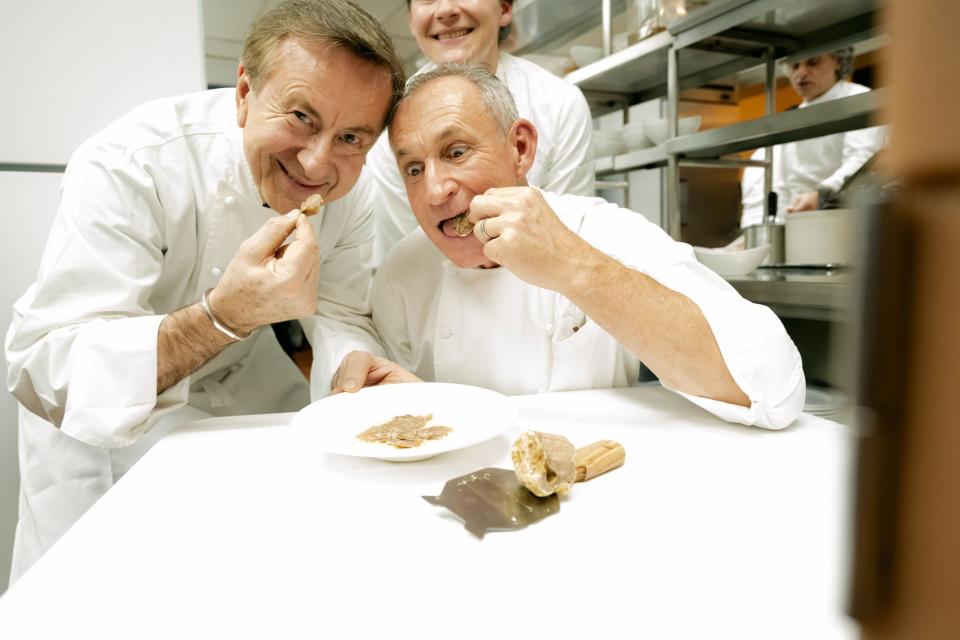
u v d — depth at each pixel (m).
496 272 1.45
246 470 0.95
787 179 4.36
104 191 1.33
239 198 1.48
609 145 3.38
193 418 1.63
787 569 0.64
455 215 1.36
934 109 0.09
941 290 0.10
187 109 1.51
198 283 1.55
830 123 2.32
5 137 1.95
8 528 2.01
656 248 1.31
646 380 2.73
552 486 0.79
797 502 0.78
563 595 0.61
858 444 0.12
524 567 0.66
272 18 1.24
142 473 0.94
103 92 2.03
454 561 0.67
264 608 0.60
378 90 1.27
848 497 0.12
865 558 0.12
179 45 2.09
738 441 1.02
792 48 2.85
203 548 0.71
